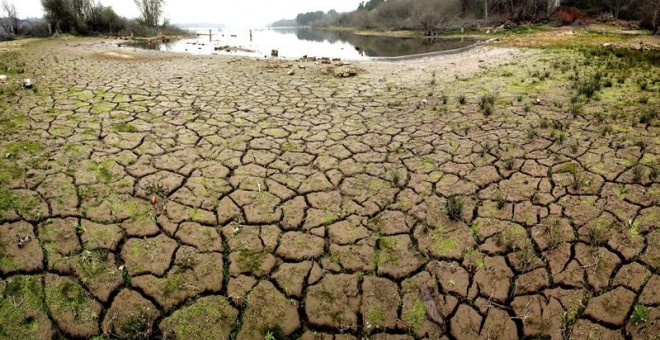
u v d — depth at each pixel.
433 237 3.55
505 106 6.57
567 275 3.14
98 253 3.23
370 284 3.13
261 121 6.15
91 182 4.09
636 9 27.14
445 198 4.06
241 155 4.91
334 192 4.19
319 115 6.52
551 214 3.75
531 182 4.25
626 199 3.88
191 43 25.52
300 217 3.80
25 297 2.86
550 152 4.84
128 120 5.89
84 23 30.27
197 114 6.36
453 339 2.80
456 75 9.39
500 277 3.17
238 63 12.33
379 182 4.37
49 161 4.41
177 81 8.98
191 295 2.99
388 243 3.50
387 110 6.75
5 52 14.65
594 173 4.34
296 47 23.16
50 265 3.09
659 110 5.91
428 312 2.94
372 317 2.91
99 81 8.57
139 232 3.48
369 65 12.30
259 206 3.93
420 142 5.31
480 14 35.81
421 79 9.30
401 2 51.25
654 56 10.38
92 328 2.74
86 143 4.95
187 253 3.31
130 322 2.77
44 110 6.16
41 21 30.59
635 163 4.47
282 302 2.99
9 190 3.82
